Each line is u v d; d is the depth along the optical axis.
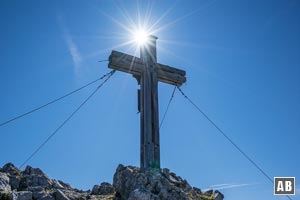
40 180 20.44
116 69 21.98
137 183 18.72
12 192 17.19
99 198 20.12
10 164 21.67
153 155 20.47
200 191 21.92
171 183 19.47
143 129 21.23
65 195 18.69
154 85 22.14
